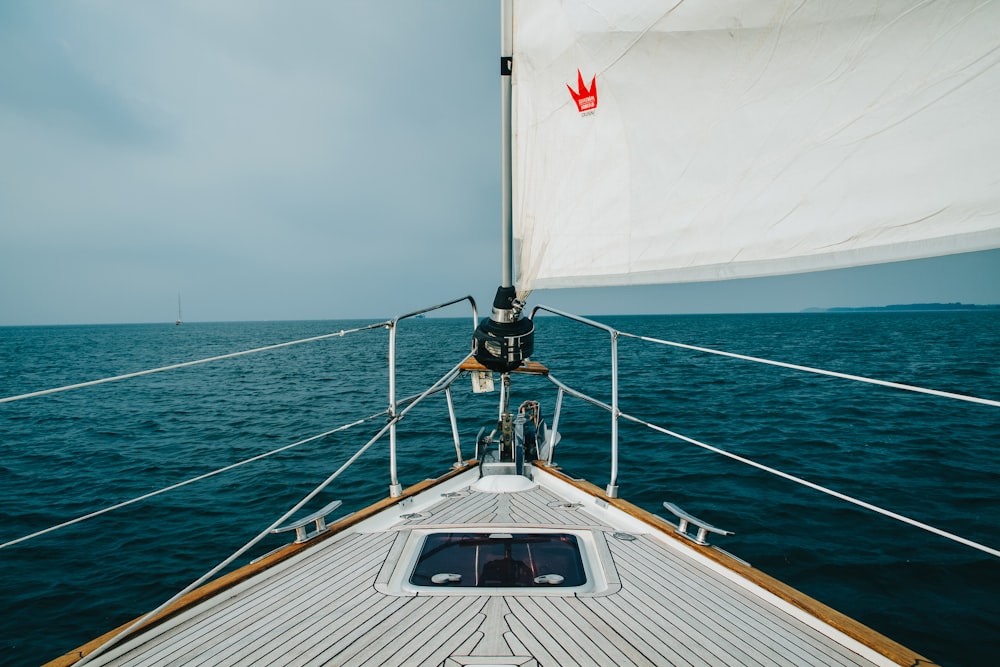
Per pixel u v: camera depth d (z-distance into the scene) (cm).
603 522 293
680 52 207
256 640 192
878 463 783
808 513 605
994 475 723
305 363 2747
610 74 235
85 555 566
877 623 408
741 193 196
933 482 700
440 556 251
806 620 204
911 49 151
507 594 219
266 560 245
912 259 155
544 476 379
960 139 145
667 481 715
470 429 1072
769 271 189
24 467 891
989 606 425
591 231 256
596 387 1523
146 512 682
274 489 757
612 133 240
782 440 921
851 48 163
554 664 176
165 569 537
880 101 159
